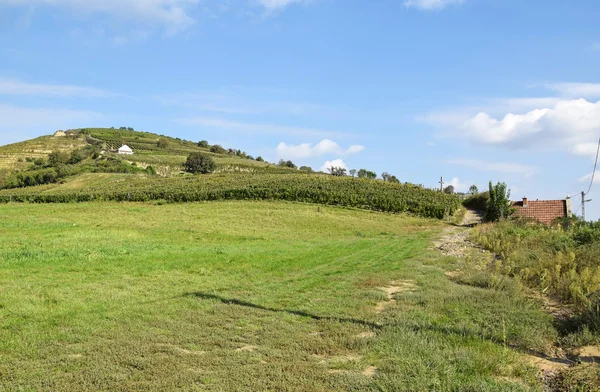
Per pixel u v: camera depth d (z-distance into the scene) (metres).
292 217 37.16
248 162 111.62
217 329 7.41
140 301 9.23
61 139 130.75
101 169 85.19
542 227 28.23
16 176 81.69
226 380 5.25
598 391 4.96
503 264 14.93
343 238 28.27
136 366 5.71
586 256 13.67
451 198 55.25
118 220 31.22
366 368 5.80
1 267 12.32
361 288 11.23
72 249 15.74
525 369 5.71
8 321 7.40
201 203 44.41
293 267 14.64
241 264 14.90
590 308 7.81
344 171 86.69
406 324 7.68
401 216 43.22
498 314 8.51
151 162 98.50
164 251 16.91
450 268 15.01
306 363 5.88
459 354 6.04
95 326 7.39
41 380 5.17
